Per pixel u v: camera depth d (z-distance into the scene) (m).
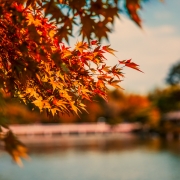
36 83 2.56
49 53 2.40
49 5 1.91
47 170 26.06
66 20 1.90
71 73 2.63
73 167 27.53
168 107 79.88
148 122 73.56
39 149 40.31
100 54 2.63
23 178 23.00
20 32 2.21
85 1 1.79
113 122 76.81
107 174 24.62
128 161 30.52
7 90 2.42
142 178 23.02
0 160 30.34
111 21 1.74
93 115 78.25
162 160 30.39
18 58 2.29
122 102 81.06
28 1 2.04
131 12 1.52
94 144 46.62
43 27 2.37
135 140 53.09
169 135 62.47
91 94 2.88
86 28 1.83
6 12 2.04
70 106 2.83
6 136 2.06
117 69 2.68
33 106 2.79
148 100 86.44
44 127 69.06
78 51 2.62
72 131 76.81
